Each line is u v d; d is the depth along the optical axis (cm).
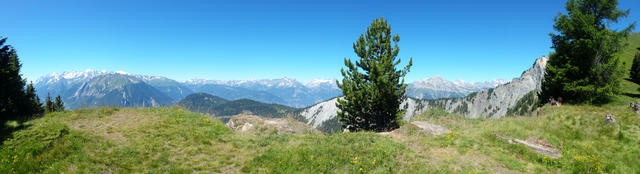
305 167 1271
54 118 1962
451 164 1318
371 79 2458
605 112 2089
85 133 1562
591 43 2467
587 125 1869
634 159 1330
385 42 2523
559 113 2258
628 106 2255
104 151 1338
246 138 1814
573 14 2652
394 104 2512
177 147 1530
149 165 1235
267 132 2380
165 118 2127
